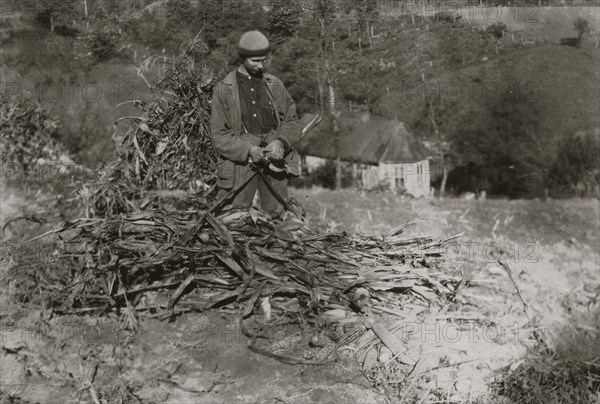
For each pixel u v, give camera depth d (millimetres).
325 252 4273
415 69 19219
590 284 6121
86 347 4000
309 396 3633
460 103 19391
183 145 4840
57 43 13266
